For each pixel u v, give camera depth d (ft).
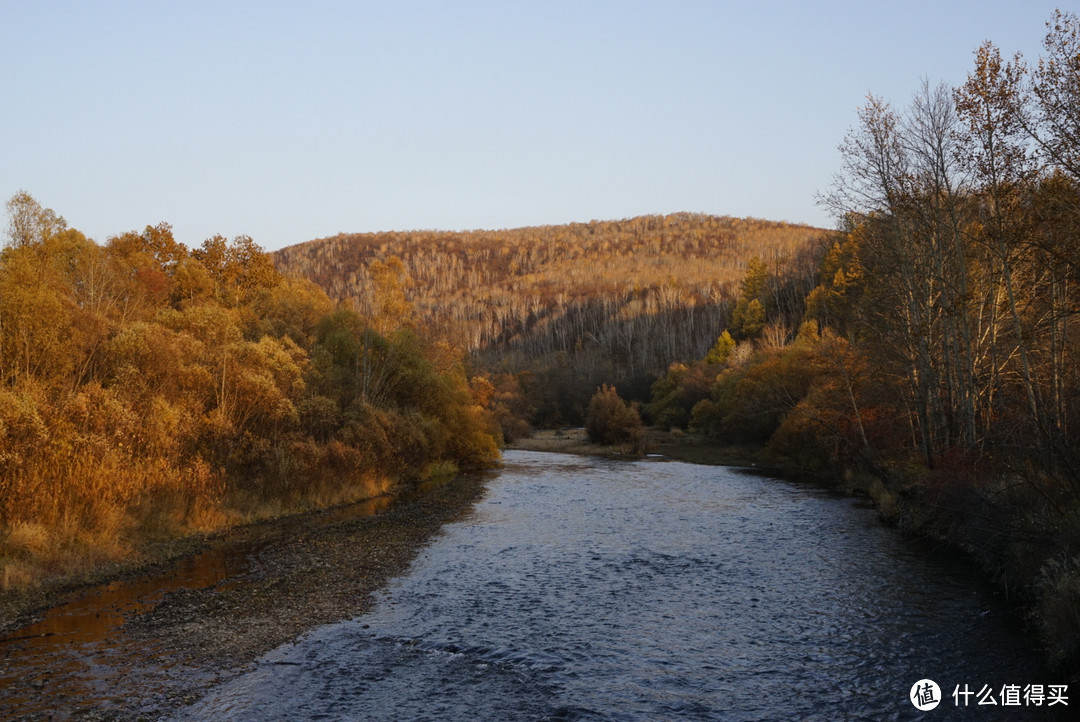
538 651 42.63
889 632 45.83
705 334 518.37
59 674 37.93
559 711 34.37
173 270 170.40
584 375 443.73
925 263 92.38
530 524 87.45
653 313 612.70
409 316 155.43
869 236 99.35
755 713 34.32
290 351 108.06
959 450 78.18
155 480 74.59
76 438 65.98
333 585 57.21
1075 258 56.03
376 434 116.88
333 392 119.24
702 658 41.63
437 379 146.61
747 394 204.33
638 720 33.50
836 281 140.56
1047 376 74.49
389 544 73.82
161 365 83.71
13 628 45.39
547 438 306.55
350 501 104.58
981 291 87.45
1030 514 53.93
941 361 94.53
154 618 47.78
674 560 67.21
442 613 50.16
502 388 356.59
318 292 184.34
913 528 77.87
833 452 143.02
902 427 118.11
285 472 92.58
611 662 40.96
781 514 95.14
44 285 81.10
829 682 38.04
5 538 57.21
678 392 321.11
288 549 70.03
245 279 181.98
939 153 86.58
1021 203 62.95
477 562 66.23
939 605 51.42
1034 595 48.85
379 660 40.98
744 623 48.11
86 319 82.99
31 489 60.18
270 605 51.39
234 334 97.25
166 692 35.96
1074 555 44.98
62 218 125.39
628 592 55.98
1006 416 75.15
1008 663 40.19
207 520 78.74
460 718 33.53
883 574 60.90
